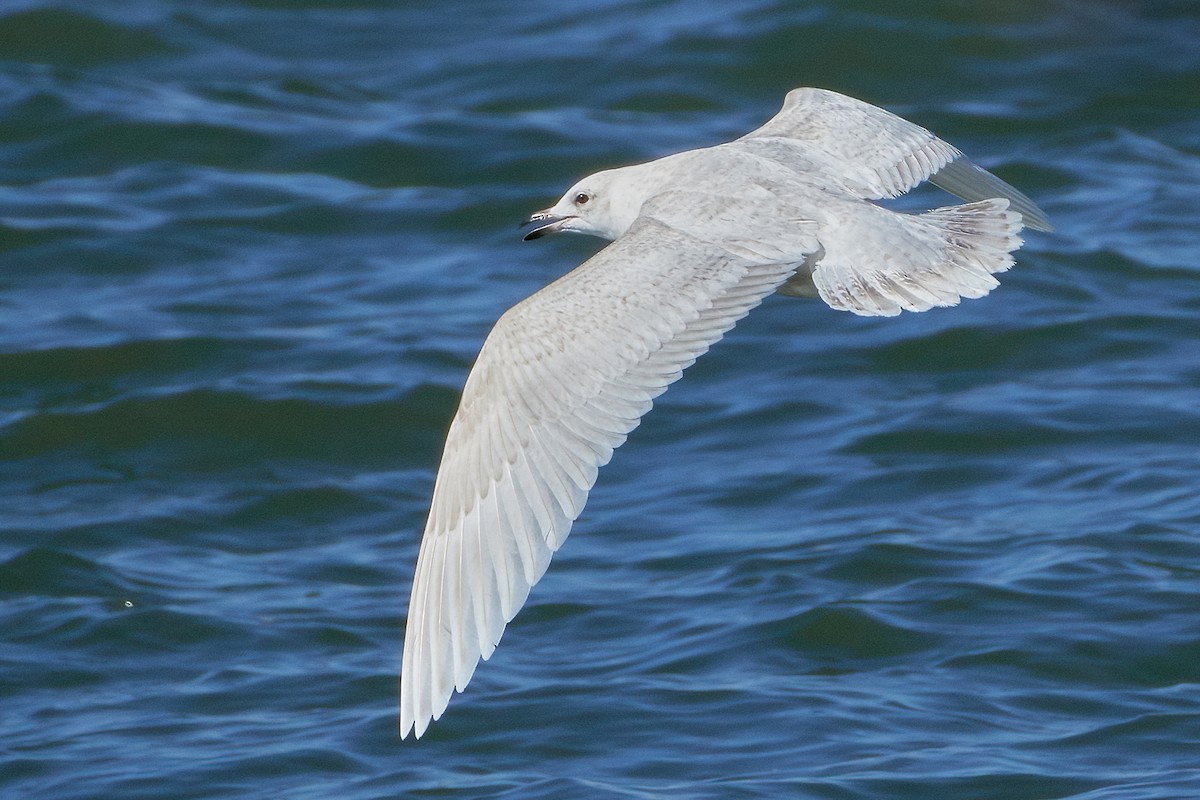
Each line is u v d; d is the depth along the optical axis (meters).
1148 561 13.23
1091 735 11.14
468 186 21.12
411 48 24.86
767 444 15.74
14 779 11.03
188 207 20.62
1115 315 17.69
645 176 9.27
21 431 16.38
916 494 14.65
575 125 22.30
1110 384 16.42
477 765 11.00
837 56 23.72
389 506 15.33
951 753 10.89
